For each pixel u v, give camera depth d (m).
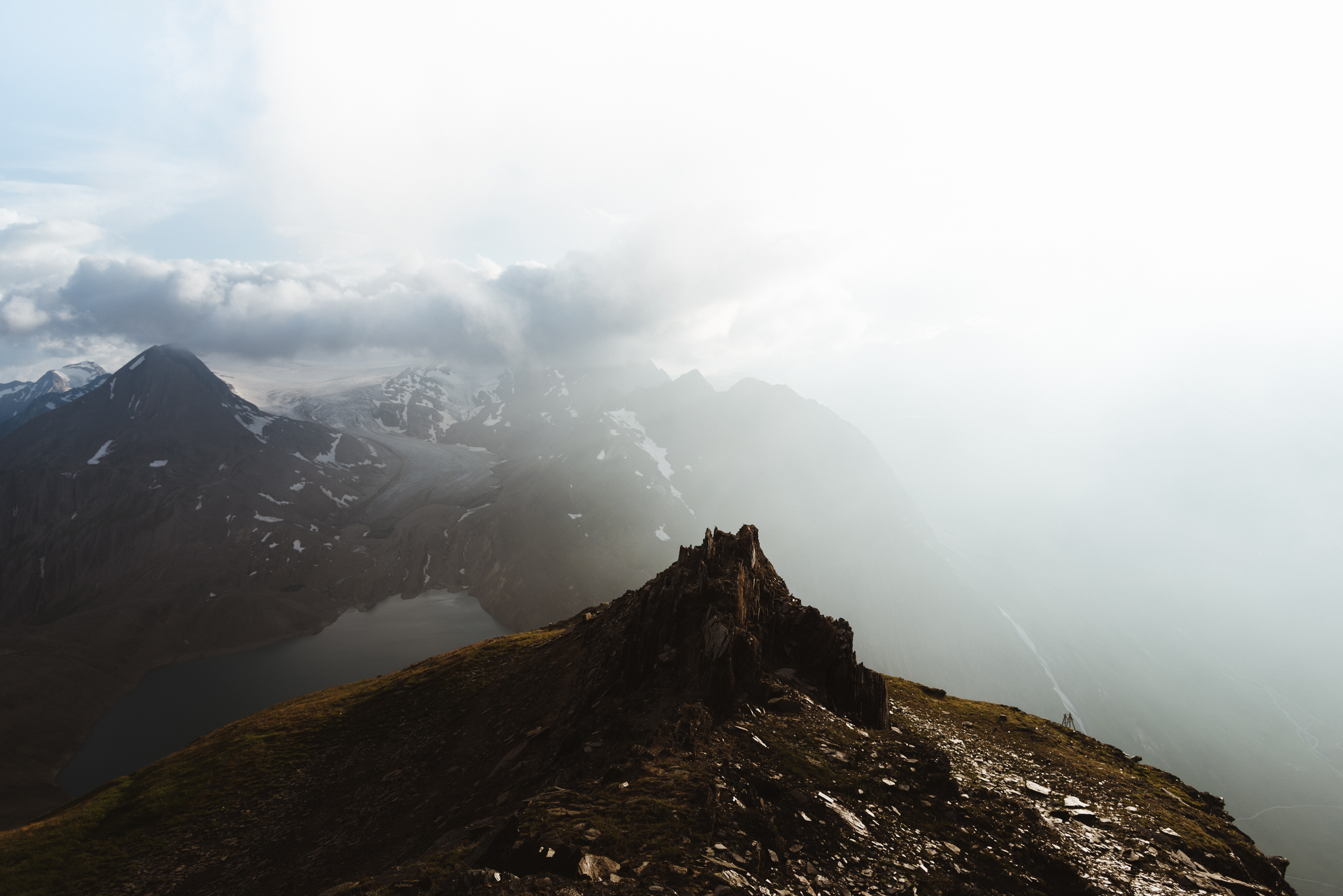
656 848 22.11
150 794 73.00
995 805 33.91
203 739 92.62
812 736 38.66
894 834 28.14
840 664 51.94
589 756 39.19
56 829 67.88
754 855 23.02
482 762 55.06
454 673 87.25
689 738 35.06
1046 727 62.34
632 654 54.34
